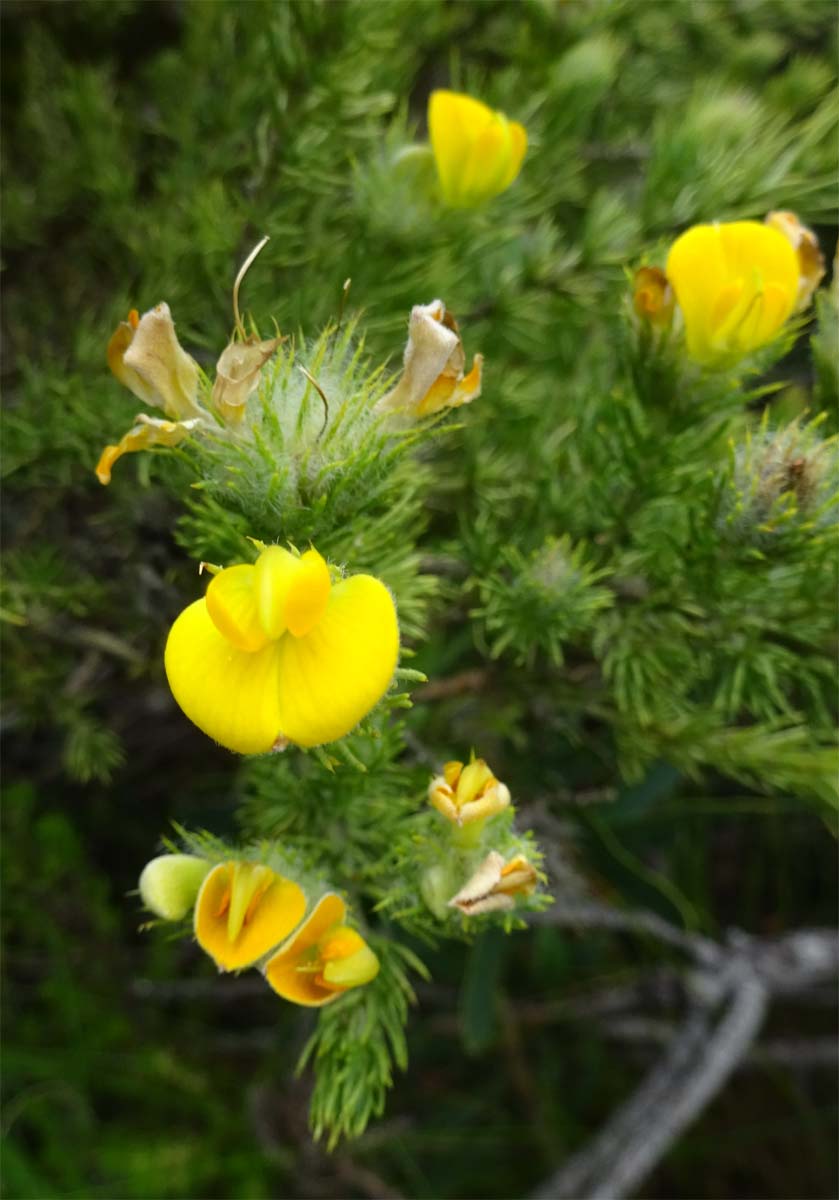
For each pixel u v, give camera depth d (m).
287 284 0.14
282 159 0.14
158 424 0.09
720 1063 0.18
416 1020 0.21
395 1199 0.20
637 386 0.12
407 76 0.17
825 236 0.18
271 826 0.11
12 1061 0.19
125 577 0.15
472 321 0.15
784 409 0.14
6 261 0.16
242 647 0.08
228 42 0.15
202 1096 0.21
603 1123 0.22
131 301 0.15
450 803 0.10
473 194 0.13
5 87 0.17
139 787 0.20
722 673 0.14
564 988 0.21
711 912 0.24
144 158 0.17
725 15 0.19
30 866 0.19
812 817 0.22
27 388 0.14
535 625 0.12
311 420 0.10
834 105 0.14
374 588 0.09
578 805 0.16
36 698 0.15
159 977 0.20
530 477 0.15
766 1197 0.24
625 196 0.18
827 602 0.12
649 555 0.13
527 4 0.16
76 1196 0.19
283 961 0.10
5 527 0.15
